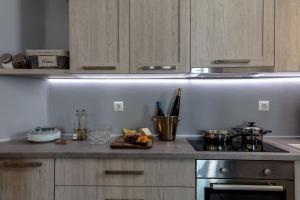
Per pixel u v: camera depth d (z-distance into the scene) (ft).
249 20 5.49
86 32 5.66
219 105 6.75
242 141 5.86
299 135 6.59
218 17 5.52
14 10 6.28
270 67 5.46
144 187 4.80
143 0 5.58
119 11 5.62
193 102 6.78
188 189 4.75
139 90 6.86
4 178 4.93
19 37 6.37
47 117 6.92
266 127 6.66
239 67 5.51
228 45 5.52
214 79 6.76
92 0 5.65
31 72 5.75
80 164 4.87
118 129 6.88
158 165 4.80
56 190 4.88
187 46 5.55
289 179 4.65
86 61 5.67
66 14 6.95
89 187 4.85
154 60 5.58
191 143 5.83
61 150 4.99
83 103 6.91
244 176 4.71
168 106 6.81
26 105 6.50
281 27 5.45
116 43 5.63
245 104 6.71
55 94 6.93
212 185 4.66
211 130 6.31
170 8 5.57
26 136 6.48
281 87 6.64
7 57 5.89
